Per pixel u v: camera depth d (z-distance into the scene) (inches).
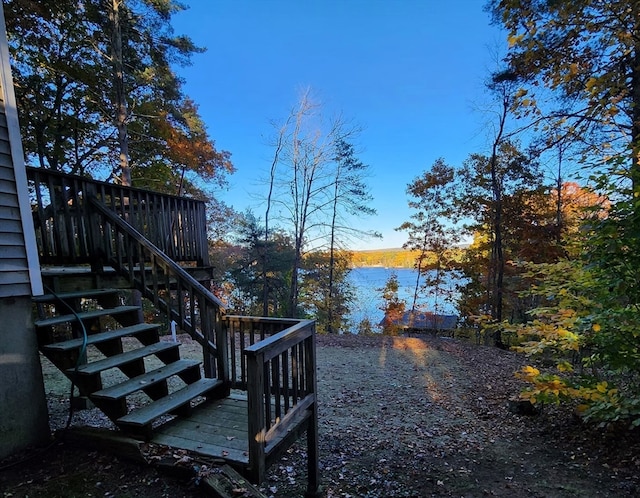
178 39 453.1
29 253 110.7
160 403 105.9
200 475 80.0
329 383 253.8
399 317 650.2
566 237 179.5
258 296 760.3
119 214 170.2
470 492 121.7
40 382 109.2
